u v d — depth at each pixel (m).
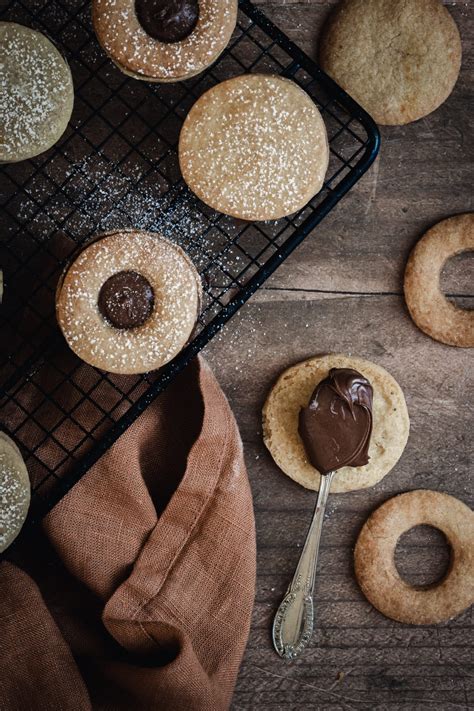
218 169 0.58
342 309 0.65
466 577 0.65
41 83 0.58
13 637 0.61
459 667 0.66
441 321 0.64
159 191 0.63
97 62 0.62
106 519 0.62
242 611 0.63
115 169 0.63
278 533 0.66
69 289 0.58
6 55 0.57
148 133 0.61
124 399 0.61
